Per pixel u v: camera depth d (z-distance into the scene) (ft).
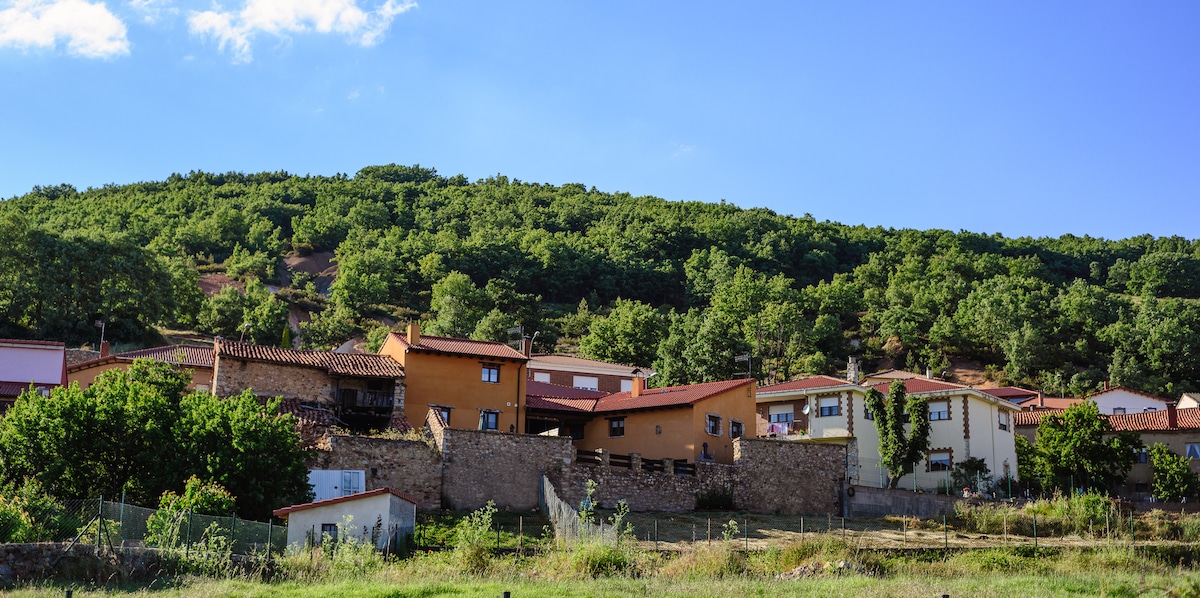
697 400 186.91
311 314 451.12
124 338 332.19
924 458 219.41
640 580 103.96
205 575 94.48
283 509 119.85
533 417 194.08
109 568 92.12
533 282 583.17
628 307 458.91
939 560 131.23
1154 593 106.22
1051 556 136.56
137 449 128.67
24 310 321.93
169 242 578.25
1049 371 414.00
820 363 389.39
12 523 99.14
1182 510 180.34
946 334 450.71
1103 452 205.16
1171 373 408.87
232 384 169.58
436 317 462.60
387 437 154.81
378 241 625.00
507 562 114.01
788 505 174.40
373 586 92.02
